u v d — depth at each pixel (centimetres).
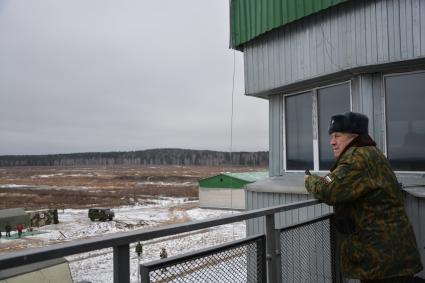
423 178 457
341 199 239
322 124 591
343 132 259
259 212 259
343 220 253
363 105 515
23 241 3092
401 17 464
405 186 441
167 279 202
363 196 240
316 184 251
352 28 506
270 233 279
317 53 552
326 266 347
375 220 237
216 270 231
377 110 507
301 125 629
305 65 570
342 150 262
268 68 638
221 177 4456
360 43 497
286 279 295
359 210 243
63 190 8500
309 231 328
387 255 231
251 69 676
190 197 7012
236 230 2595
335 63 525
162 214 4475
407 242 236
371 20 488
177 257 207
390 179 243
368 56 489
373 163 241
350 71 516
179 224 201
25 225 3703
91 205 5872
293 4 578
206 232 2550
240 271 250
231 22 712
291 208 296
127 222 3928
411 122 483
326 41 539
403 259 231
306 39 569
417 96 481
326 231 352
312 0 549
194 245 2138
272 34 630
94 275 1105
